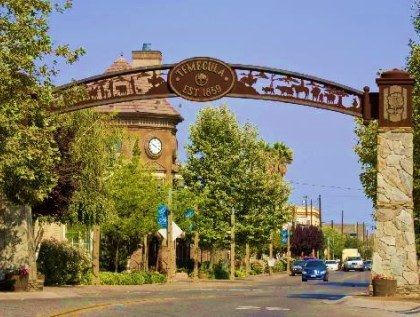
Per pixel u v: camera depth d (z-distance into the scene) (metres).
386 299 28.38
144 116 68.75
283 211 67.88
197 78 30.97
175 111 70.56
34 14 25.28
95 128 40.56
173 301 27.64
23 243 32.97
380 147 30.09
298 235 127.38
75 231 50.31
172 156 70.25
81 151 39.81
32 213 36.38
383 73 30.22
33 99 27.27
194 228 62.53
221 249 68.94
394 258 30.08
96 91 31.36
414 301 27.42
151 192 53.00
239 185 64.12
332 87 30.92
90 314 20.95
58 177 32.94
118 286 44.12
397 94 30.06
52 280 41.38
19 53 25.16
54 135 35.28
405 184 30.00
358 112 30.78
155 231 55.44
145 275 50.28
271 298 31.45
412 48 40.00
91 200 40.84
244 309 24.47
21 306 23.75
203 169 63.91
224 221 64.06
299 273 83.69
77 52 26.00
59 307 23.39
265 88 30.98
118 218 51.00
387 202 30.09
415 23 40.22
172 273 55.50
